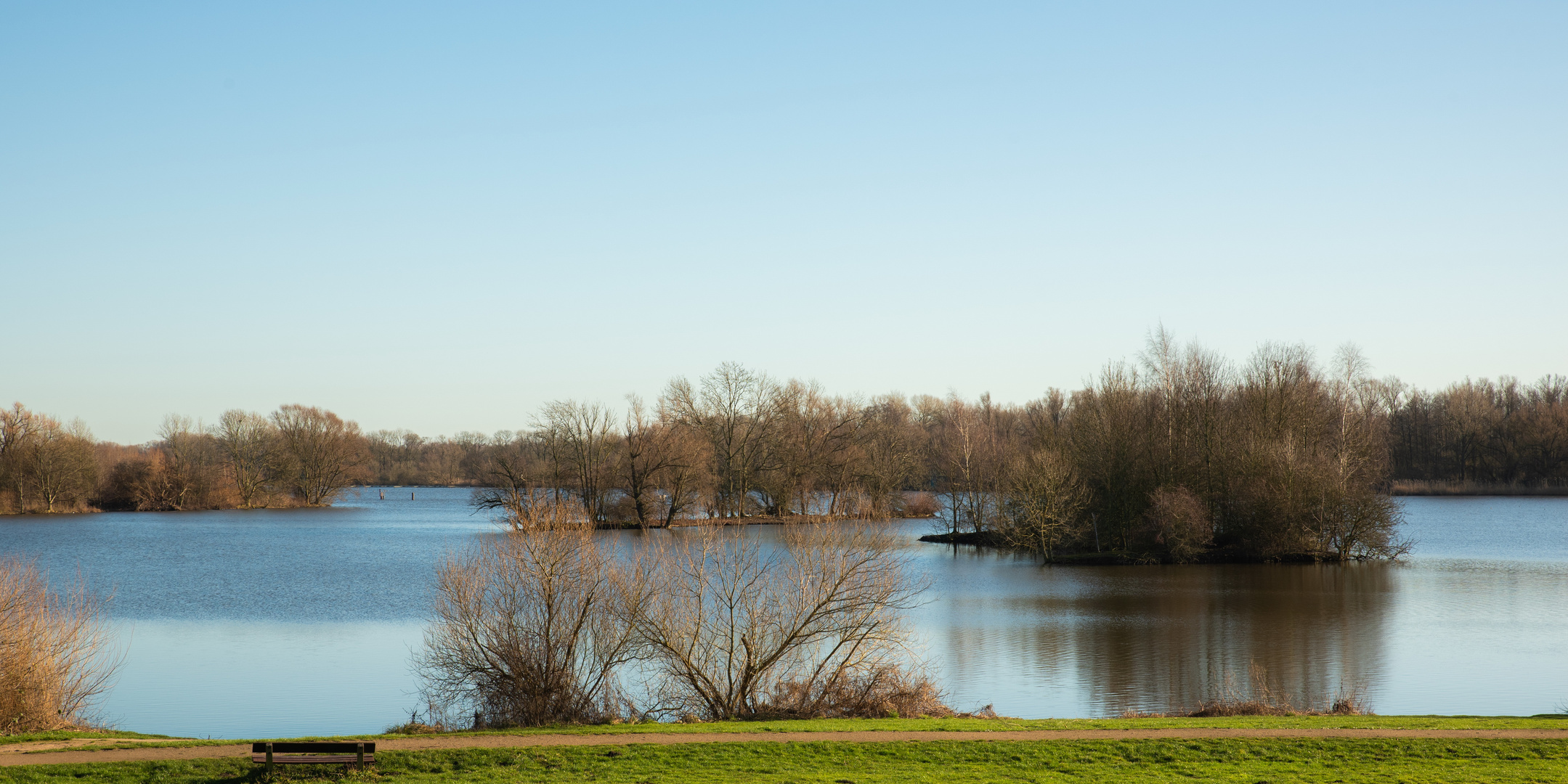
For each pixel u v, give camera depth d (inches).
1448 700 1347.2
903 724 1001.5
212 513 5319.9
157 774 812.6
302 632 1787.6
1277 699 1330.0
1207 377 3122.5
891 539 1323.8
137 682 1419.8
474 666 1189.1
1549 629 1846.7
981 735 934.4
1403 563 2856.8
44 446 5083.7
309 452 5748.0
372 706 1296.8
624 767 829.2
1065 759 848.3
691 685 1238.3
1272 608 2105.1
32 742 926.4
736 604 1279.5
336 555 3120.1
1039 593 2329.0
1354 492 2861.7
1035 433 3622.0
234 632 1791.3
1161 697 1359.5
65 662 1131.3
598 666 1242.6
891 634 1261.1
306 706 1301.7
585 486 3868.1
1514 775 772.6
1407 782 752.3
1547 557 3004.4
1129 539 3029.0
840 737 928.9
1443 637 1772.9
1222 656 1615.4
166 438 5910.4
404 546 3415.4
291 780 803.4
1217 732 928.9
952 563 3011.8
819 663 1317.7
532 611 1201.4
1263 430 2974.9
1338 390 3206.2
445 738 946.7
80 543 3558.1
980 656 1617.9
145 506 5369.1
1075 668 1534.2
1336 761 826.8
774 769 816.3
